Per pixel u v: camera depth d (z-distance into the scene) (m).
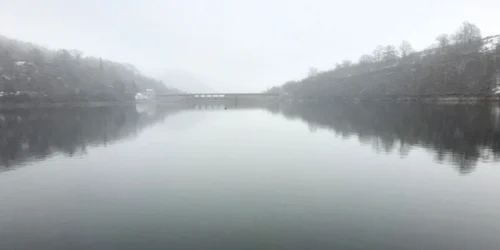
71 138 45.97
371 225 15.85
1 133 50.72
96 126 61.34
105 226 16.22
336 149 35.91
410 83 141.75
